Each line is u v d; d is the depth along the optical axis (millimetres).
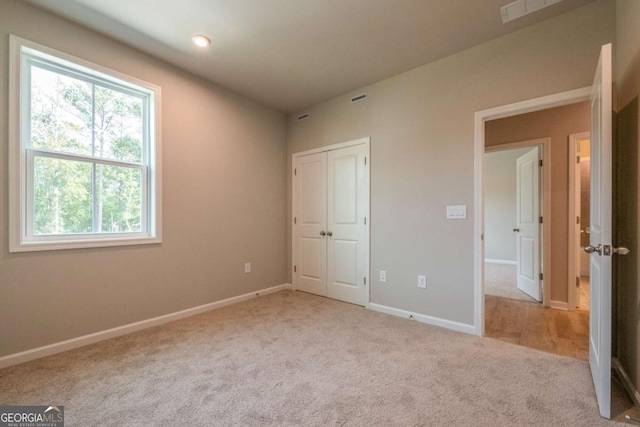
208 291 3268
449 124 2742
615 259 1963
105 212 2559
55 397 1677
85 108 2447
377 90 3270
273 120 4062
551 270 3350
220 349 2289
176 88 2979
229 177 3498
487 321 2896
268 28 2361
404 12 2164
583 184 4824
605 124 1522
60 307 2258
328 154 3773
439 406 1596
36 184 2188
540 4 2082
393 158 3131
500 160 6598
